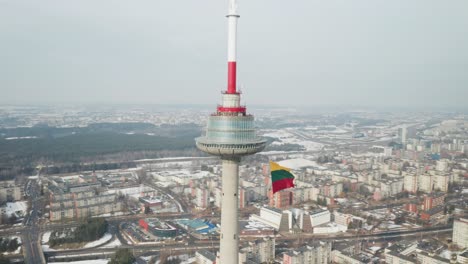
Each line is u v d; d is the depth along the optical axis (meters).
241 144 149.88
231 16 156.25
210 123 156.25
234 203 157.38
